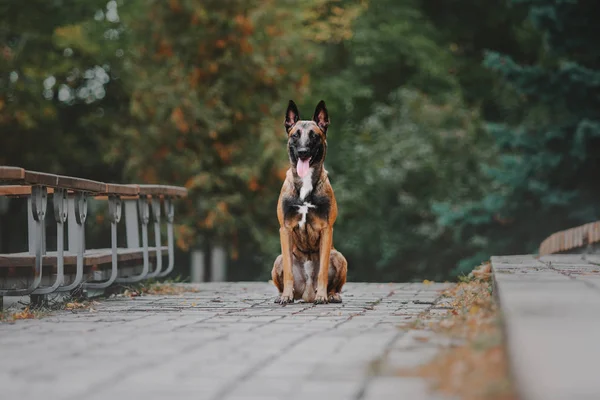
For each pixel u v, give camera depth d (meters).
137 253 10.18
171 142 22.53
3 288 7.93
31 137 24.42
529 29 28.11
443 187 25.83
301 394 3.73
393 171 25.44
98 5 25.33
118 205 9.20
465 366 3.93
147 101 22.31
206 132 22.47
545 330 3.81
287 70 23.33
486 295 7.83
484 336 4.51
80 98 25.72
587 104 19.89
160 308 8.02
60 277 7.90
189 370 4.33
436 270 26.80
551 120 20.81
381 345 5.13
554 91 19.78
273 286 11.91
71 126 25.95
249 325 6.34
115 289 10.09
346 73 27.59
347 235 26.11
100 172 26.23
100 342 5.38
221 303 8.65
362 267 27.56
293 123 8.95
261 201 23.22
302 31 24.23
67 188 7.86
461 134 25.86
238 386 3.92
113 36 25.27
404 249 26.30
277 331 5.92
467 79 29.77
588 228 13.35
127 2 25.12
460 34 30.67
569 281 6.45
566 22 19.69
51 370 4.37
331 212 8.62
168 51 22.89
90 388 3.90
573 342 3.52
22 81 23.59
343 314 7.25
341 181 25.81
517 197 20.92
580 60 20.58
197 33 22.80
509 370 3.50
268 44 23.09
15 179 7.02
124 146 23.44
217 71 22.84
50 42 24.38
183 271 27.64
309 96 25.95
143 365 4.49
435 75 27.94
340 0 26.97
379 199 26.11
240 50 22.80
